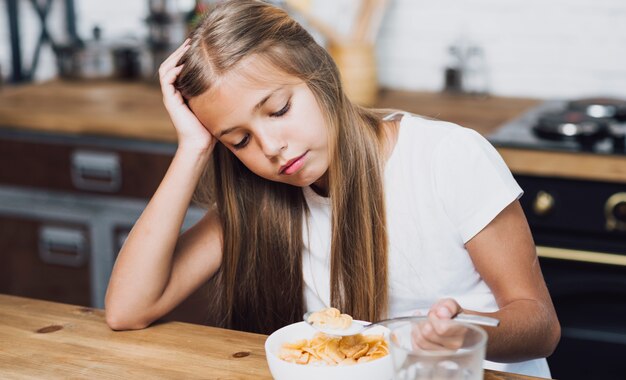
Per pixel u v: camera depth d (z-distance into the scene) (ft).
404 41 10.46
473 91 10.16
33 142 9.62
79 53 11.30
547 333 4.38
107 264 9.64
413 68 10.50
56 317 4.84
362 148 4.76
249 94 4.30
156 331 4.62
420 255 4.96
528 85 10.02
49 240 9.84
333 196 4.74
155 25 10.75
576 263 7.72
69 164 9.52
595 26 9.65
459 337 3.34
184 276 5.07
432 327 3.38
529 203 7.80
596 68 9.74
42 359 4.27
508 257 4.69
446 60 10.35
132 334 4.59
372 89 9.74
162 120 9.09
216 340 4.45
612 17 9.57
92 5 12.09
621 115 8.57
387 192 4.90
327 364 3.89
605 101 8.83
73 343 4.47
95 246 9.66
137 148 9.17
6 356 4.31
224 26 4.38
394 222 4.94
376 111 5.19
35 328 4.68
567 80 9.87
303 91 4.39
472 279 4.99
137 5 11.85
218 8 4.52
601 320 7.77
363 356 3.92
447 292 5.01
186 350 4.33
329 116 4.47
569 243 7.72
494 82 10.14
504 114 9.05
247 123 4.37
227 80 4.31
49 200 9.73
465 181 4.74
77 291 9.87
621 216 7.51
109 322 4.66
